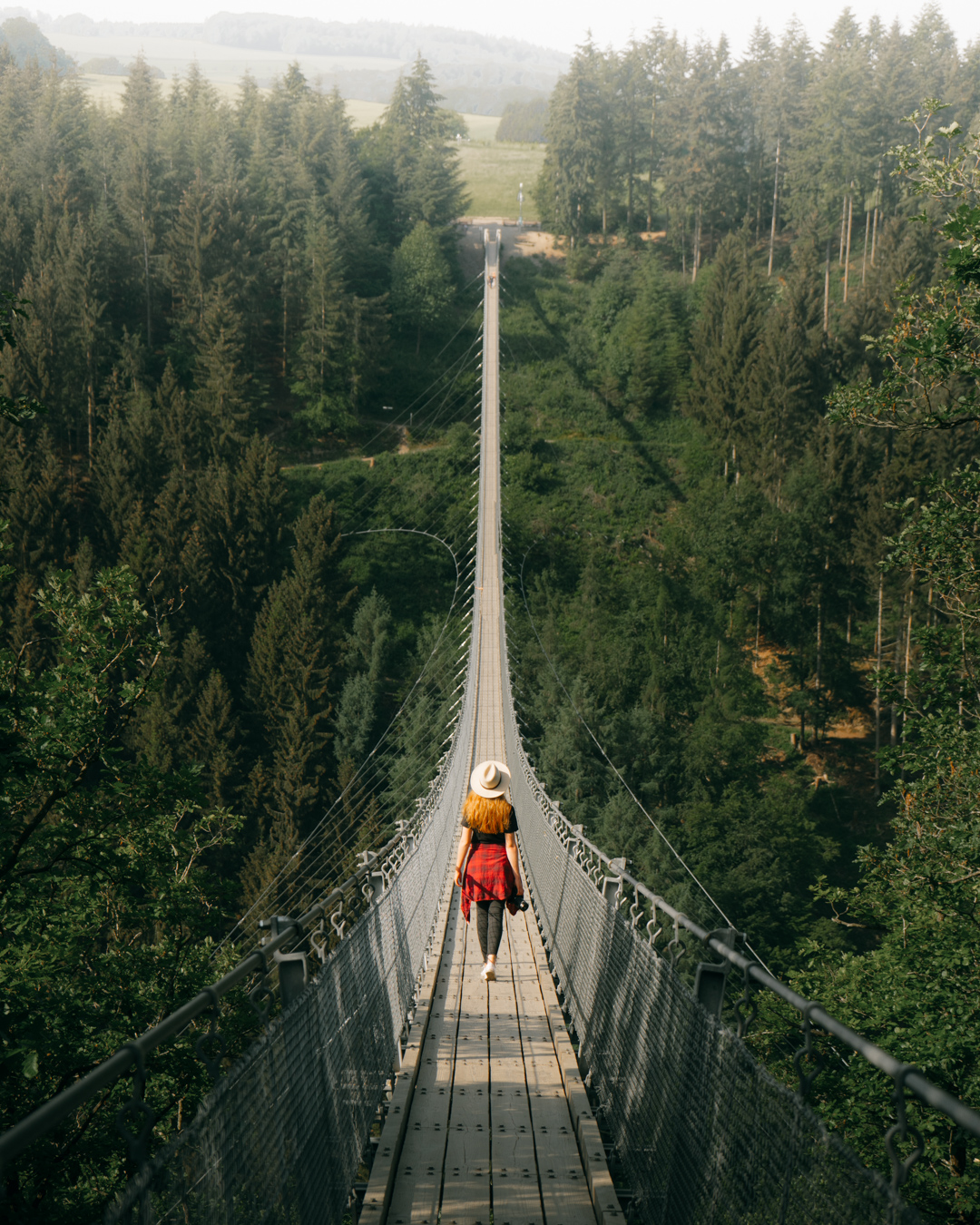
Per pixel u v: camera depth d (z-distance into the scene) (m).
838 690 49.41
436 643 52.50
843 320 68.06
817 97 94.12
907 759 9.31
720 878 33.88
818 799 43.34
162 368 75.62
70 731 8.52
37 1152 6.52
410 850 7.32
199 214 78.00
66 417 64.31
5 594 46.78
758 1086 2.55
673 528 60.19
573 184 97.25
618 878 5.05
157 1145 7.61
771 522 53.88
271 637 47.78
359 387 77.56
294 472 69.62
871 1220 1.85
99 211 80.62
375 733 48.66
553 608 56.53
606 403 78.62
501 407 77.94
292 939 3.53
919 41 105.19
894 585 47.62
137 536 52.09
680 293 84.88
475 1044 5.66
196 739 41.78
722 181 91.75
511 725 24.36
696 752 40.69
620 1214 3.53
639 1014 4.12
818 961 13.28
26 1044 5.87
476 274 98.19
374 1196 3.62
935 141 8.60
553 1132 4.44
